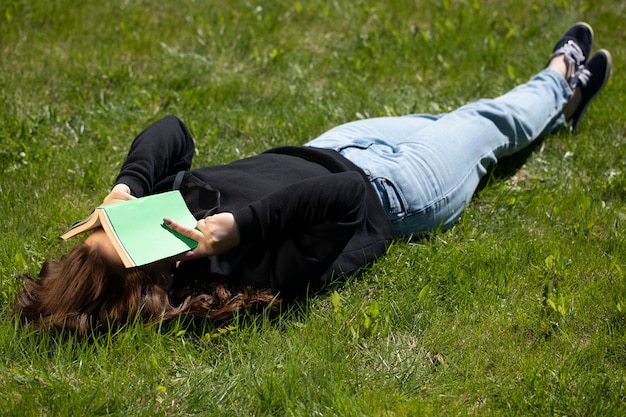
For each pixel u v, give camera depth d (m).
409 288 3.83
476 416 3.11
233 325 3.50
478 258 3.98
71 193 4.52
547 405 3.14
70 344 3.25
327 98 5.50
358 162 3.91
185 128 4.02
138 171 3.61
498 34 6.38
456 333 3.53
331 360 3.34
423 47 6.12
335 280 3.69
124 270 3.20
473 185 4.28
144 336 3.32
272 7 6.64
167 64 5.84
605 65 5.07
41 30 6.22
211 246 3.27
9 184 4.50
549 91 4.75
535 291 3.81
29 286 3.38
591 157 4.89
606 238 4.21
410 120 4.54
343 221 3.47
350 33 6.38
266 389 3.17
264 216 3.32
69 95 5.45
